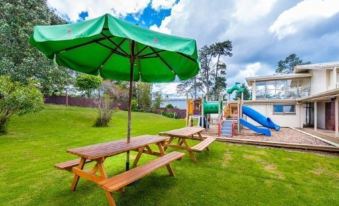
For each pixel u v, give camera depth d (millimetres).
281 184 3393
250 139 7723
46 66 10750
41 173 3658
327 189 3232
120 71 4152
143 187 3123
